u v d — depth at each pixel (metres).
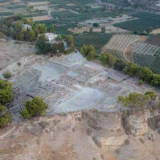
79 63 162.88
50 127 107.19
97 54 184.75
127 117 111.75
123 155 103.69
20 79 148.38
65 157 98.94
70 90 134.00
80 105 120.38
